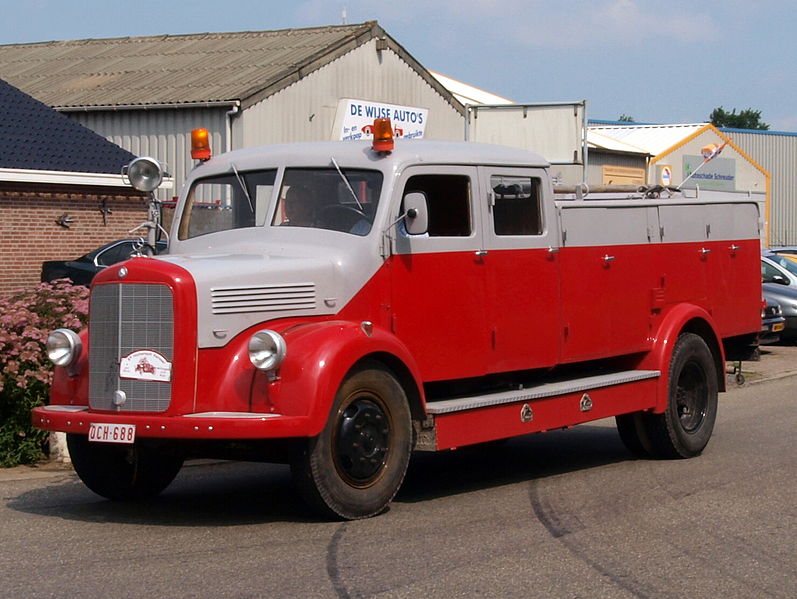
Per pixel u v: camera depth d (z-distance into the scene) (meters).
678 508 8.00
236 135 25.14
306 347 7.11
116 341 7.26
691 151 43.69
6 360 10.10
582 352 9.33
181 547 6.81
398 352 7.60
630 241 9.81
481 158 8.54
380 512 7.77
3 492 8.83
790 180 56.88
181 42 31.31
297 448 7.21
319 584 5.95
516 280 8.73
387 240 7.88
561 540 6.99
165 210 19.23
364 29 28.11
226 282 7.22
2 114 23.38
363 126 27.89
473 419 8.18
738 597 5.81
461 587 5.91
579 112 19.03
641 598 5.77
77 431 7.30
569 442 11.51
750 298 11.41
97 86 28.34
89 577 6.12
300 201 8.22
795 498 8.34
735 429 11.96
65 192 22.56
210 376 7.16
